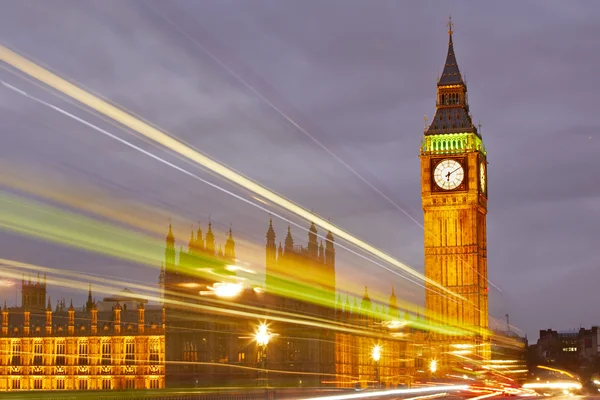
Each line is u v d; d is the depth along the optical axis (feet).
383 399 461.78
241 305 595.06
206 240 622.54
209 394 374.43
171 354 601.62
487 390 645.92
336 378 626.23
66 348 640.58
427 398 483.92
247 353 582.76
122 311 650.02
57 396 383.45
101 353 629.10
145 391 411.75
